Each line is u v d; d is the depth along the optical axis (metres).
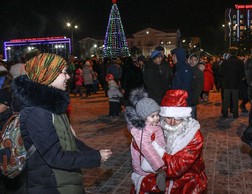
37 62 2.19
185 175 2.86
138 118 2.85
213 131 8.14
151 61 6.56
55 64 2.21
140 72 7.87
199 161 2.92
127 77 7.86
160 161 2.75
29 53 4.18
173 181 2.86
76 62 19.17
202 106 12.58
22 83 2.14
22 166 2.19
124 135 7.89
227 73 9.70
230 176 5.08
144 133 2.83
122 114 10.95
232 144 6.89
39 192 2.14
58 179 2.17
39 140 2.08
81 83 16.42
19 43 58.34
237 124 9.00
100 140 7.44
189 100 6.16
